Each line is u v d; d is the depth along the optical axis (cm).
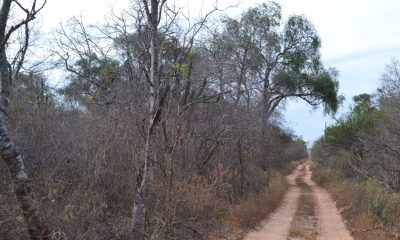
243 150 1780
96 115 960
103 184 874
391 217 1246
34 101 1046
